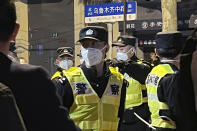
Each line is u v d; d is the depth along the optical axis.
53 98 1.85
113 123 3.38
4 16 1.81
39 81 1.83
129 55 6.02
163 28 12.79
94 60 3.31
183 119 1.93
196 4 15.28
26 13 21.42
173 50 3.74
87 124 3.30
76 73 3.34
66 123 1.87
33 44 21.47
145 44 16.77
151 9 17.03
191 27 15.09
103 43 3.39
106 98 3.35
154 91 3.67
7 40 1.86
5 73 1.81
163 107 3.47
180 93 1.93
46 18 21.25
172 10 12.60
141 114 5.72
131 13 13.58
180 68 1.92
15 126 1.52
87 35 3.32
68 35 20.73
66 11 20.77
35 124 1.81
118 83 3.44
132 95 5.75
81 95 3.29
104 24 18.66
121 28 16.70
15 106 1.56
